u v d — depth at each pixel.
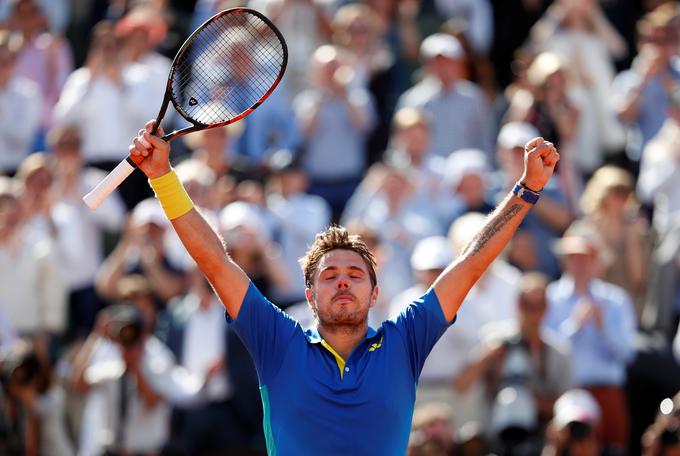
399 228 41.31
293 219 42.66
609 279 41.34
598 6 55.62
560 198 43.53
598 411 35.91
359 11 51.44
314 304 18.17
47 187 41.84
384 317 37.72
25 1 51.00
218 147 43.69
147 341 36.19
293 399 17.58
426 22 55.41
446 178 43.53
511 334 34.69
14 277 40.09
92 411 35.47
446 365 35.75
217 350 36.47
